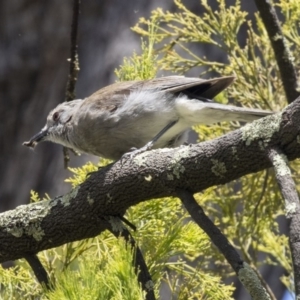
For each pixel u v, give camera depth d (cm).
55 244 788
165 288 1267
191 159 697
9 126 1806
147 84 938
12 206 1717
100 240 809
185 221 1018
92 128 937
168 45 1073
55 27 1844
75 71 980
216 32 1078
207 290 750
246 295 1530
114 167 754
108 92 942
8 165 1766
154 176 718
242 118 888
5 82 1856
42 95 1823
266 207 1023
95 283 540
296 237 581
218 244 655
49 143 1741
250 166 674
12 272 773
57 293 541
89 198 758
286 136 648
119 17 1722
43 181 1712
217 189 1049
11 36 1870
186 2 1658
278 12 1484
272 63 1074
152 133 928
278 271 1555
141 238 784
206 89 948
